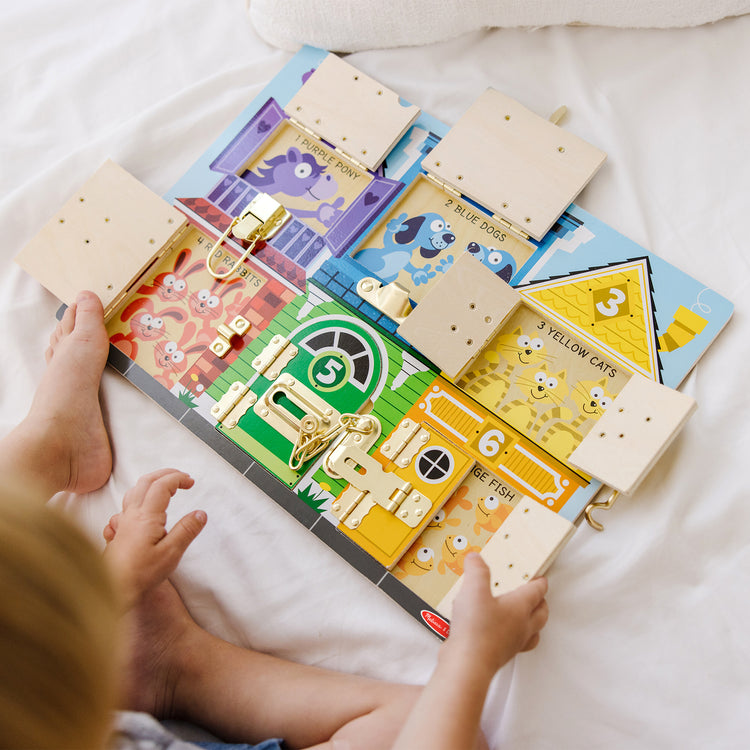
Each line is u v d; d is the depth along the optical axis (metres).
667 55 1.10
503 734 0.87
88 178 1.18
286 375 1.05
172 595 0.94
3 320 1.12
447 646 0.74
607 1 1.06
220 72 1.22
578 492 0.95
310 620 0.95
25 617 0.45
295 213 1.13
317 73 1.15
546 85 1.13
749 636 0.88
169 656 0.90
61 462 0.99
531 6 1.09
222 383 1.06
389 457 0.99
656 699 0.88
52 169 1.19
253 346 1.07
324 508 0.99
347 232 1.10
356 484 0.98
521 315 1.03
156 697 0.88
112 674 0.51
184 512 1.01
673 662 0.89
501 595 0.82
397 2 1.09
